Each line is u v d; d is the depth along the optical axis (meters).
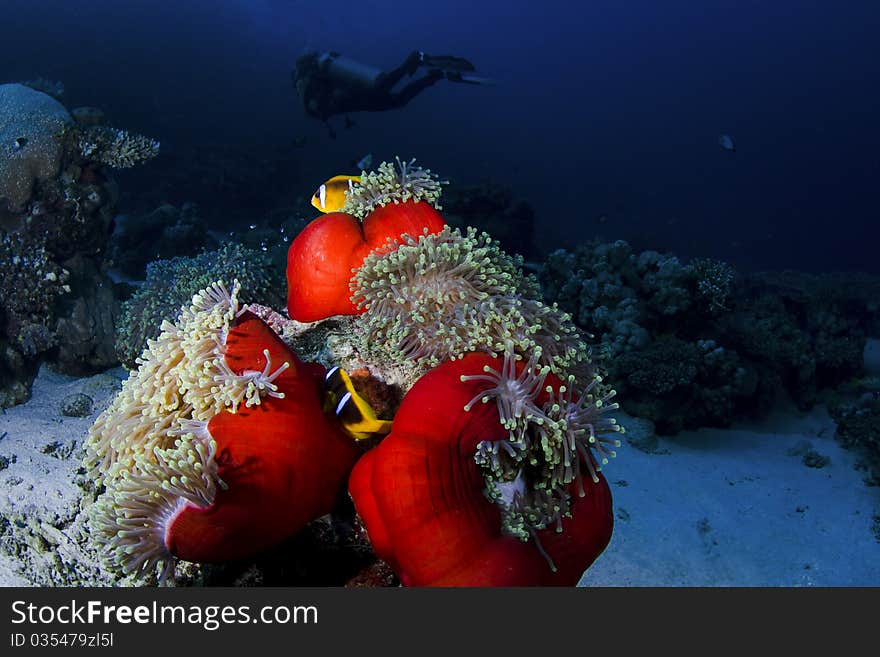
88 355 5.22
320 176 19.36
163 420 1.92
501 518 1.76
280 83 32.06
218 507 1.64
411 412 1.73
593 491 1.96
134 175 15.73
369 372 2.21
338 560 2.14
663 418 7.22
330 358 2.29
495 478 1.81
